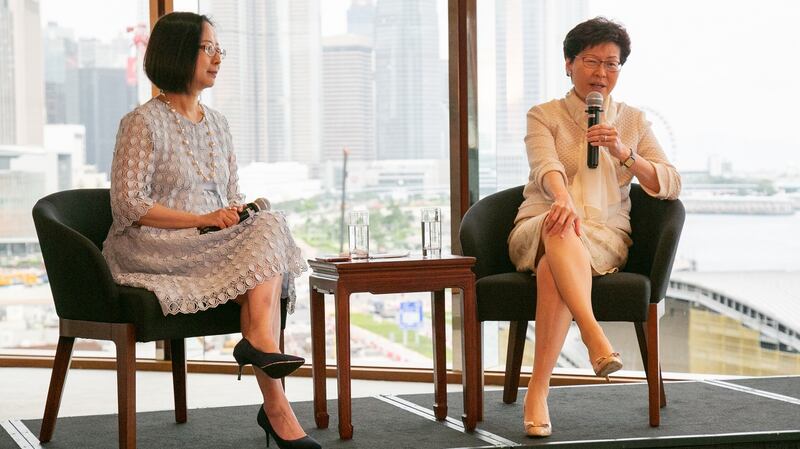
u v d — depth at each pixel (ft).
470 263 10.57
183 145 10.61
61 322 10.36
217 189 10.90
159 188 10.52
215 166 10.87
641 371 13.75
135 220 10.23
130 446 9.71
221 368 15.11
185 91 10.72
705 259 13.69
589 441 9.80
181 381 11.34
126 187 10.21
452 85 14.06
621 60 11.53
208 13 15.10
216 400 13.21
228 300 10.18
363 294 14.62
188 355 15.38
